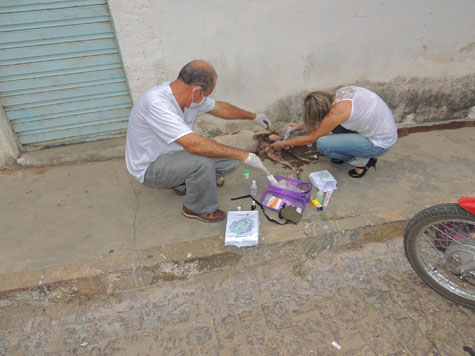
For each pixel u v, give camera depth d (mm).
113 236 2510
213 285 2371
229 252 2379
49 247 2422
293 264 2520
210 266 2418
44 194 2973
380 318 2121
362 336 2021
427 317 2119
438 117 4109
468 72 3830
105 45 2934
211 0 2805
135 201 2879
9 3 2566
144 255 2324
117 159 3449
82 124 3330
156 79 3100
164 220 2654
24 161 3254
